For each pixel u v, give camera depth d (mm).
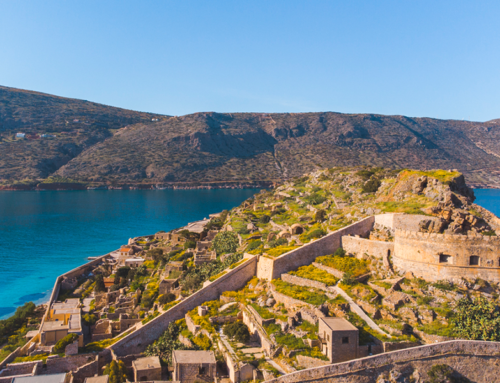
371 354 57438
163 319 78688
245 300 76812
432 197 83312
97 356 70188
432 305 63781
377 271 74188
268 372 56688
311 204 149375
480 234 68750
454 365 56656
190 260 131375
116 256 167000
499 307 62406
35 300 130625
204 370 61500
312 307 66312
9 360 73438
